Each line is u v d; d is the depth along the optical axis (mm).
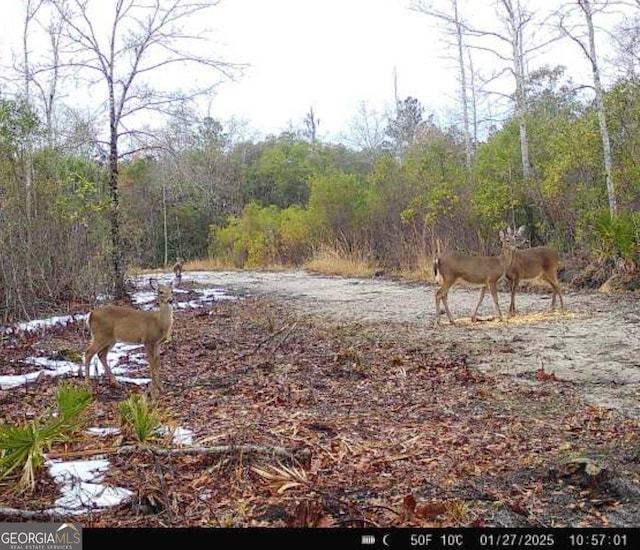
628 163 14812
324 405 6691
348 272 22344
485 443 5500
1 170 12922
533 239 18750
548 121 19797
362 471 4914
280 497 4473
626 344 9016
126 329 7352
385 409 6531
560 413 6277
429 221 20828
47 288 12969
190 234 35250
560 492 4535
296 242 28266
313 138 51094
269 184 41031
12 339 10250
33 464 4715
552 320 11227
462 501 4402
